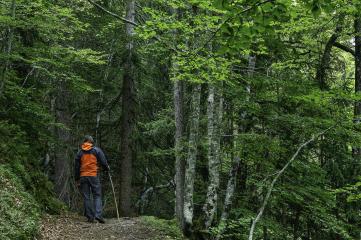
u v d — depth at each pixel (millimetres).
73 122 18766
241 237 10961
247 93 11188
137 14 17016
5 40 12266
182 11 10406
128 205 16984
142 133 17703
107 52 17859
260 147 10891
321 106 10758
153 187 18891
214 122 12289
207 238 11312
